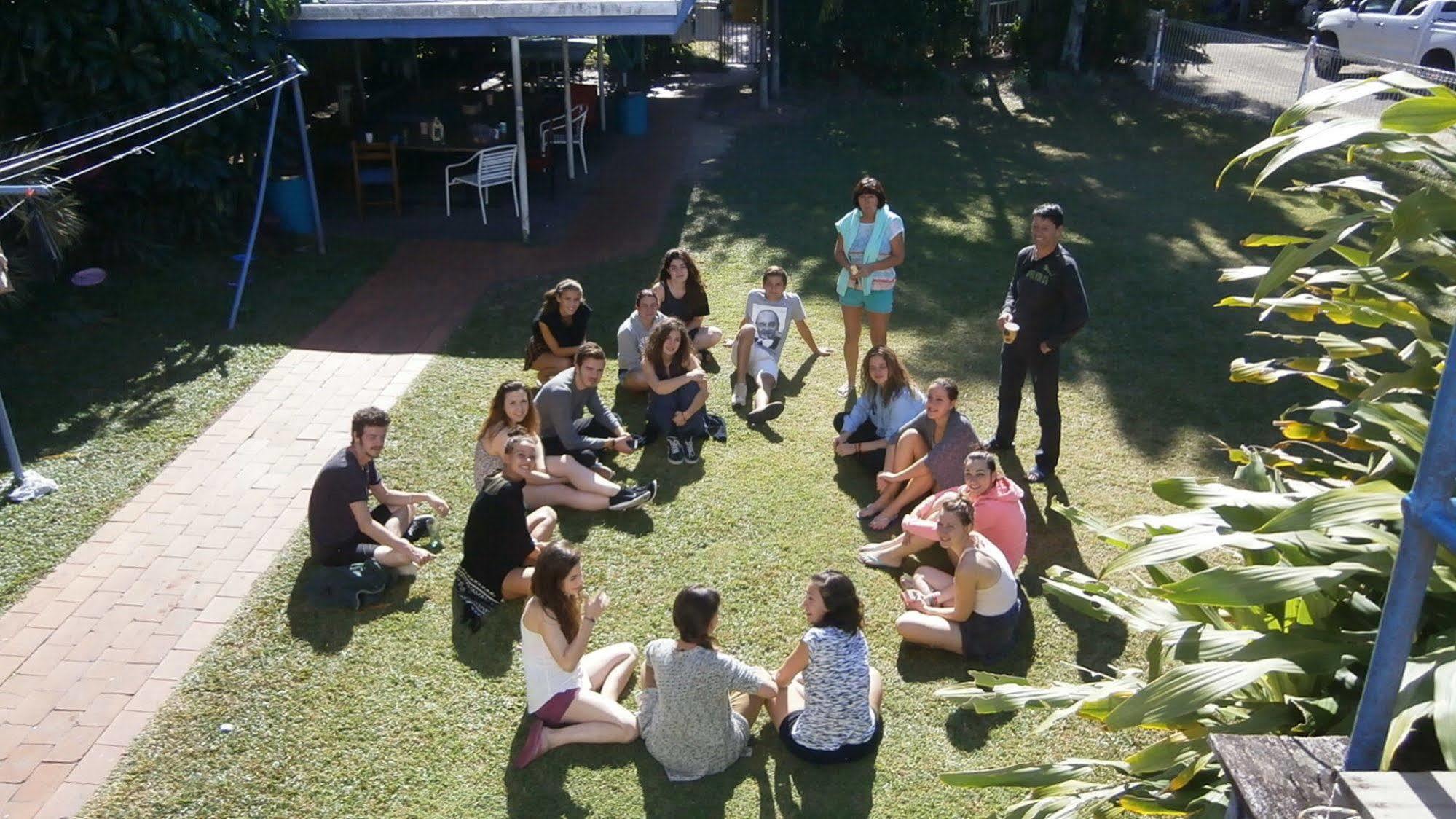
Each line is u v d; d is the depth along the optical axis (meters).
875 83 20.62
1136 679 3.60
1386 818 1.84
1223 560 6.05
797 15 20.34
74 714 5.05
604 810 4.57
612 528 6.63
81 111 10.05
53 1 9.66
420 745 4.91
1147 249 11.91
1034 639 5.68
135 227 10.70
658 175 14.95
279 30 11.18
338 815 4.54
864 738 4.80
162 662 5.40
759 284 10.91
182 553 6.30
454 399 8.33
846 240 8.05
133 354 8.99
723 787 4.69
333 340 9.45
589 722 4.88
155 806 4.55
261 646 5.52
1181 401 8.36
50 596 5.88
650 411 7.54
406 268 11.27
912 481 6.59
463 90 17.09
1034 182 14.64
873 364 7.22
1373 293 3.24
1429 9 19.41
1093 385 8.64
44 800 4.57
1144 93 20.17
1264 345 9.41
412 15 11.01
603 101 17.34
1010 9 22.53
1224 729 3.13
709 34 23.41
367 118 14.58
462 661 5.45
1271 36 28.66
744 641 5.64
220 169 10.75
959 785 3.50
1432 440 1.82
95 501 6.81
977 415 8.12
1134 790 3.42
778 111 18.83
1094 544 6.52
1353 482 3.67
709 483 7.17
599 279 11.03
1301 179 14.76
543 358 8.31
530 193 14.05
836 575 4.74
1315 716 2.99
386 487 6.78
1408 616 1.93
